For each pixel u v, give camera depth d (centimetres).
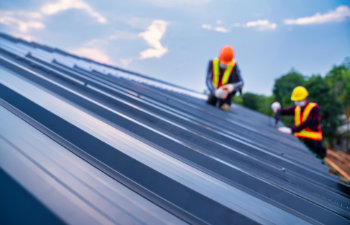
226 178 144
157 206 91
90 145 115
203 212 96
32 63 325
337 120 2523
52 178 80
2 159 77
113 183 94
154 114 238
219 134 246
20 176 73
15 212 63
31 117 128
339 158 1183
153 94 451
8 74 187
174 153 154
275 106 691
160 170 111
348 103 2786
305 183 186
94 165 102
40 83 214
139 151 125
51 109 136
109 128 144
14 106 139
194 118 317
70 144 112
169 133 199
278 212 113
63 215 66
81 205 73
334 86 2836
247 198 118
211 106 644
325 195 182
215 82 658
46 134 113
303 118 617
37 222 62
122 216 78
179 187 102
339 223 132
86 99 189
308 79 2736
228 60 623
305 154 380
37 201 67
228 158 183
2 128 100
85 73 454
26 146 94
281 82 3147
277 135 517
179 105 418
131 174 105
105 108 179
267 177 178
